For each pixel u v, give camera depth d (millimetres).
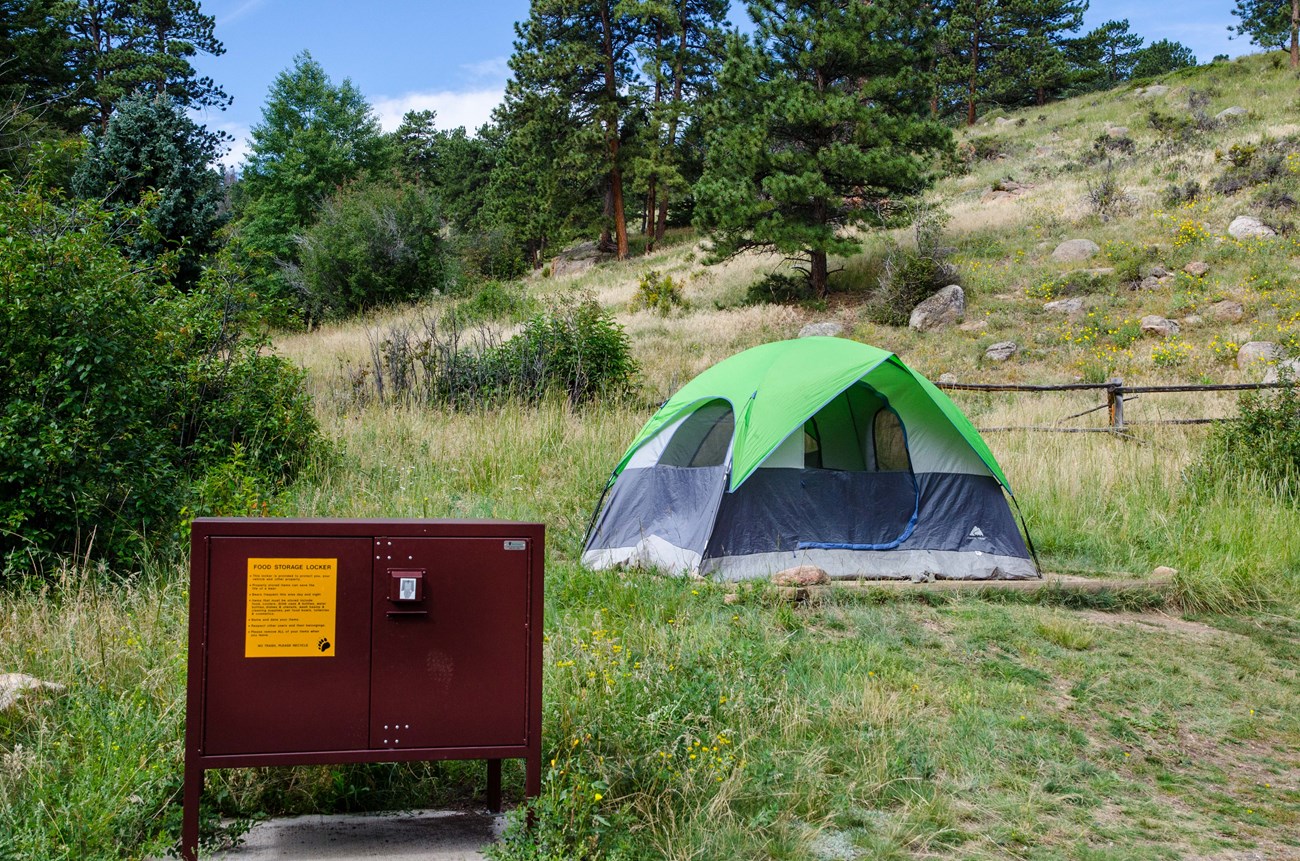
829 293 26219
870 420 7859
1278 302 18703
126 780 3402
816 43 25141
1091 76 52219
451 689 3227
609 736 3908
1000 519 7742
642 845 3373
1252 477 9164
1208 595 7137
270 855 3246
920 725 4648
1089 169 32781
